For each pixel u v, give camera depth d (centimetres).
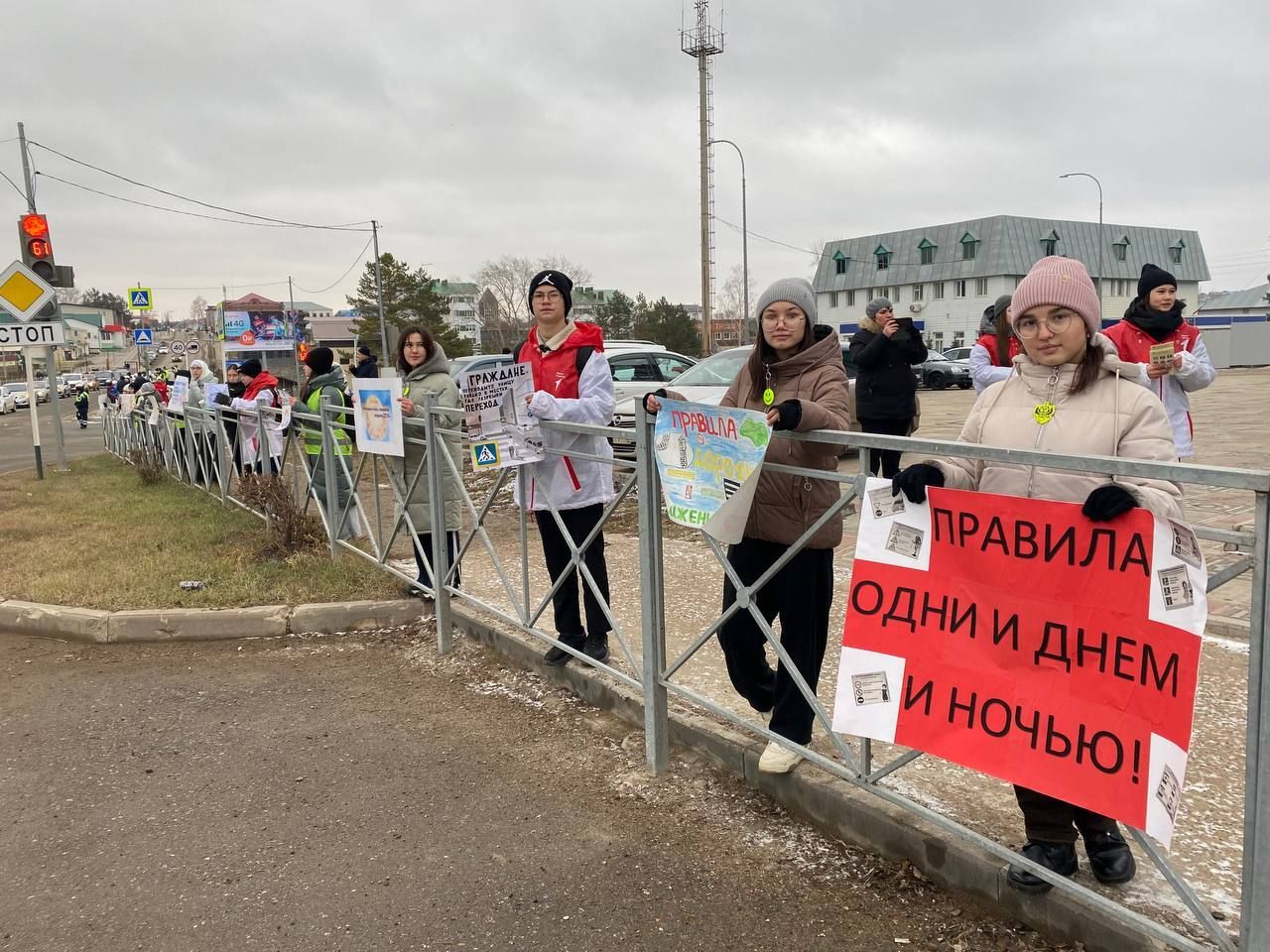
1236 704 347
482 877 275
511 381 389
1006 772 217
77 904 267
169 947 246
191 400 1096
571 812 312
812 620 296
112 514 888
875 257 6366
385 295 5569
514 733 379
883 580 242
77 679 461
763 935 242
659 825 301
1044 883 234
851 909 252
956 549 226
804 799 296
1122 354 461
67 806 327
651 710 332
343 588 563
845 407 286
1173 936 194
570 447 392
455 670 456
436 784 336
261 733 388
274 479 727
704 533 292
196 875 280
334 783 339
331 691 435
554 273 405
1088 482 216
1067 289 214
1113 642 200
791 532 293
